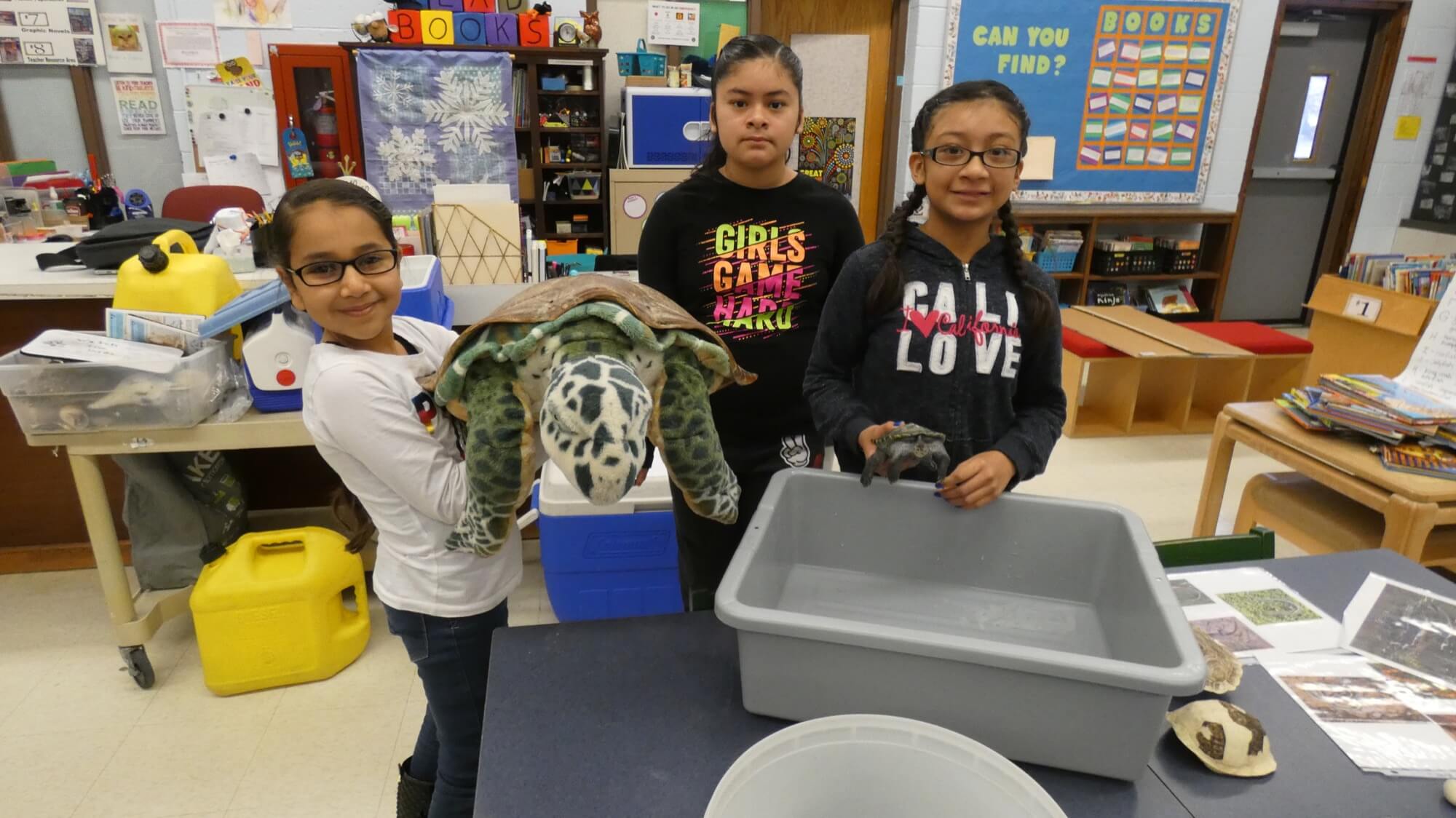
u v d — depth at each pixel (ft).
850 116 15.51
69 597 7.54
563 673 3.15
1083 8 14.25
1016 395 4.29
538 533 8.39
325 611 6.45
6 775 5.52
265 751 5.77
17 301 6.93
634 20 14.08
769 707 2.86
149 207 10.96
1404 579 3.97
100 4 12.78
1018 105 3.68
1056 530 3.42
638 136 12.71
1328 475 6.13
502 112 12.54
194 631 7.12
